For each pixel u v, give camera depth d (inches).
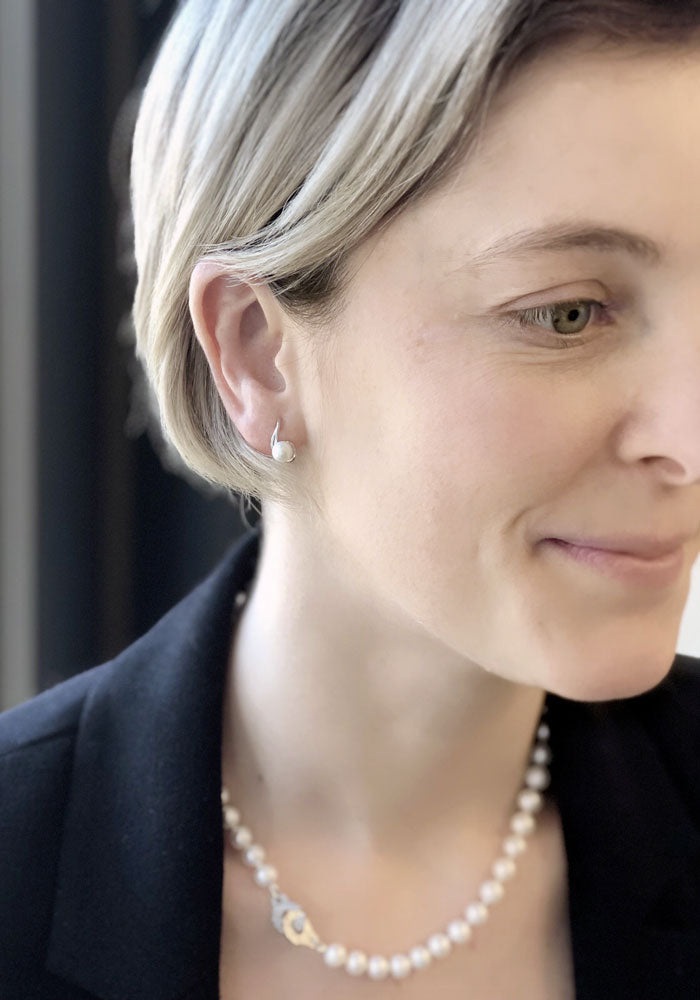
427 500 21.8
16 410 54.5
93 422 57.1
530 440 20.6
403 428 21.6
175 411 26.3
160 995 23.6
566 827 26.3
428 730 25.9
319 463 23.9
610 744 27.4
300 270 22.0
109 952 24.2
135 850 25.1
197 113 23.5
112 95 54.1
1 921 24.7
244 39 22.2
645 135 18.6
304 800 27.0
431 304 20.7
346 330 22.0
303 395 23.5
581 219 18.9
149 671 27.8
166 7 53.4
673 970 24.7
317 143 21.1
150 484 59.1
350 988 25.4
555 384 20.5
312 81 20.8
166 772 25.6
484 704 25.9
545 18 18.4
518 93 18.9
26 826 25.7
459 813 27.0
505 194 19.3
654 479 20.8
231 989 25.3
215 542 57.5
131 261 50.4
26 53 51.4
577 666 22.0
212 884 24.6
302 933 25.6
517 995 25.3
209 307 23.8
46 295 54.2
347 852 26.9
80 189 54.6
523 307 20.1
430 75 19.1
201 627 27.6
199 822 25.0
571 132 18.8
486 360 20.6
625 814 26.2
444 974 25.6
